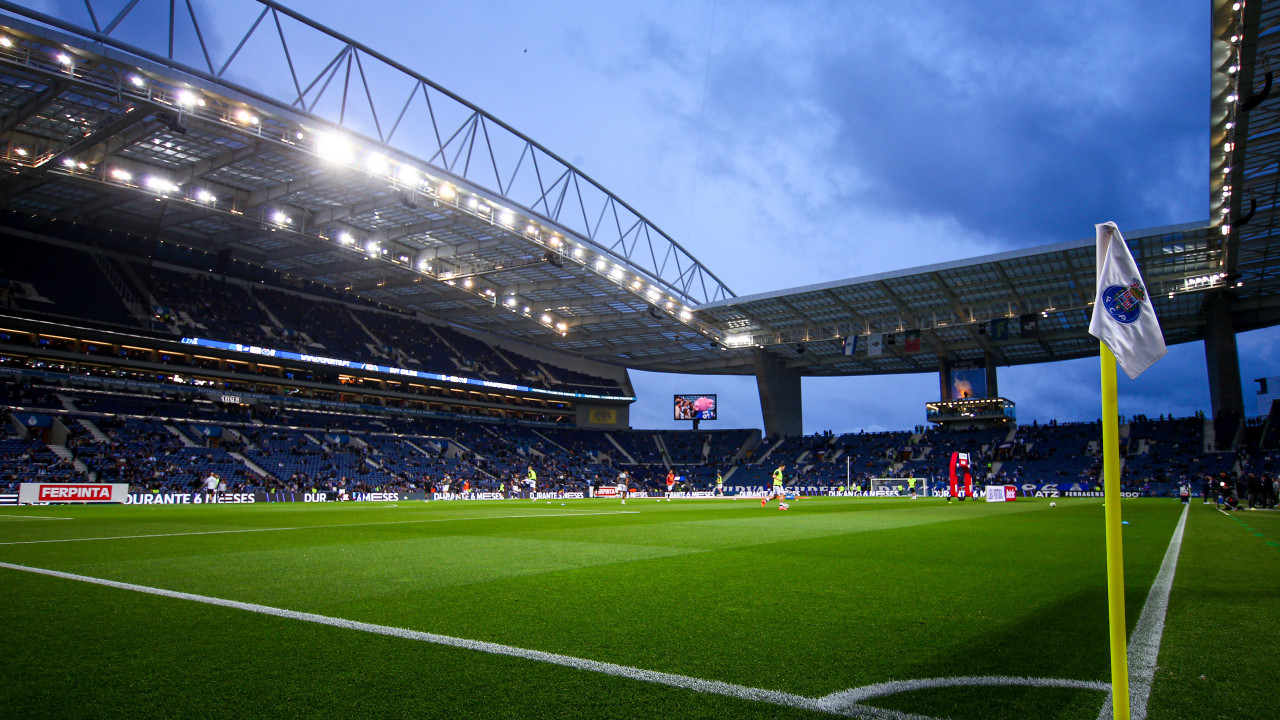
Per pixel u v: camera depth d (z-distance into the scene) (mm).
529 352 82938
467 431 73750
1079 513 27531
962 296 56031
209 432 53812
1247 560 11188
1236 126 28844
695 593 8047
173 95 30266
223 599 7555
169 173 39375
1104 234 4332
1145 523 20609
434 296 64062
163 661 5137
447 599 7621
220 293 59844
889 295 56344
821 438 78938
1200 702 4344
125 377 52969
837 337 62438
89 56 27281
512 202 43594
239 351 55750
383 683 4660
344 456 57844
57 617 6598
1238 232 40875
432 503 44625
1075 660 5270
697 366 84375
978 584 8758
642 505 40781
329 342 63125
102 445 46219
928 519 23484
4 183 40375
